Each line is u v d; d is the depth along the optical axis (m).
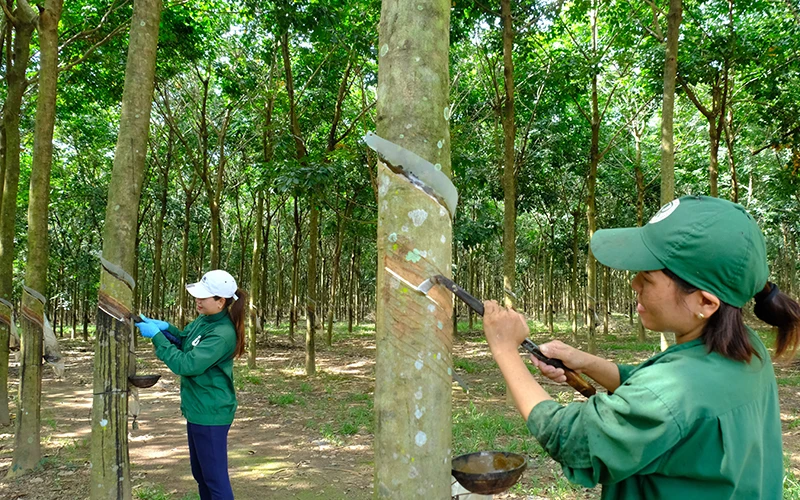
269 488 4.91
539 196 16.28
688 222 1.25
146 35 3.42
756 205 17.33
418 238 1.55
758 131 14.81
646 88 11.95
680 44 10.18
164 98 11.76
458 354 14.95
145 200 16.84
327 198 11.09
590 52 11.53
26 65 6.29
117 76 9.63
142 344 17.30
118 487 3.27
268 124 10.69
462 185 11.79
